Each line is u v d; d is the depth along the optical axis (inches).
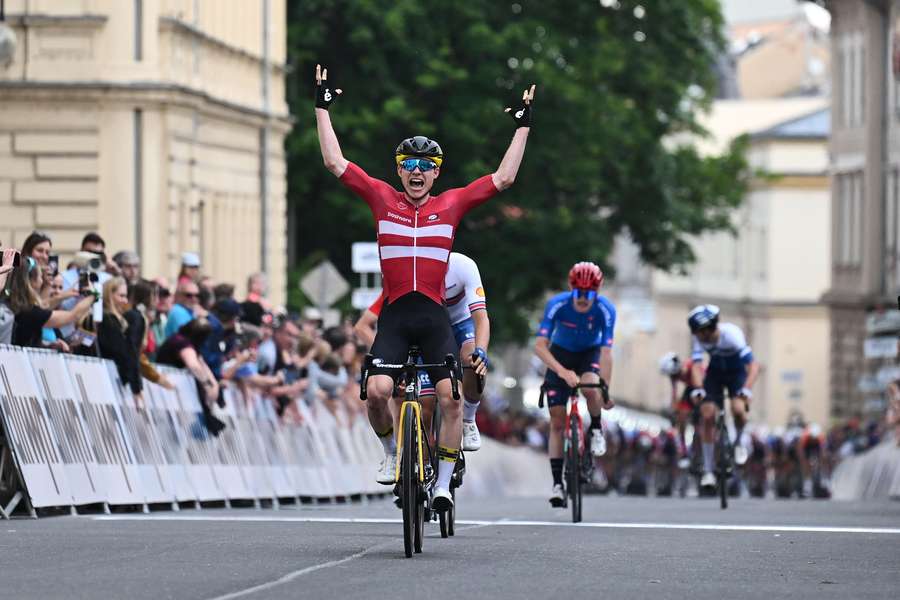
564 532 1471.5
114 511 1831.9
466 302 1286.9
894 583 1076.5
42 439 1626.5
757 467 4603.8
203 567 1097.4
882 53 5935.0
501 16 4810.5
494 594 983.6
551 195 4773.6
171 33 3120.1
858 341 5964.6
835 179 6323.8
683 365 2455.7
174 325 2113.7
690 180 5226.4
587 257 4677.7
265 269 3882.9
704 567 1153.4
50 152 3053.6
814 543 1358.3
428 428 1244.5
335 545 1259.2
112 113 3061.0
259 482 2310.5
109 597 950.4
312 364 2689.5
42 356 1652.3
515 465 4035.4
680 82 5064.0
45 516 1616.6
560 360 1722.4
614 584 1043.3
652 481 4854.8
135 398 1878.7
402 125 4547.2
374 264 3575.3
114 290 1855.3
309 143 4429.1
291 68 4045.3
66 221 3061.0
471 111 4574.3
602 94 4741.6
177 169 3154.5
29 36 3043.8
